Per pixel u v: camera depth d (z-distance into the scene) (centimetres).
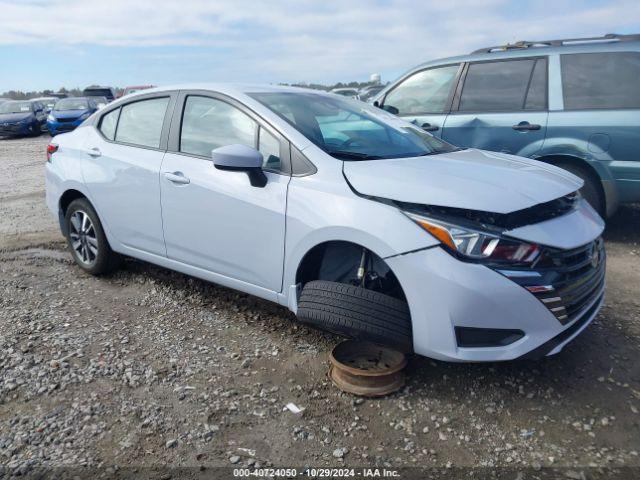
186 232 368
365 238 278
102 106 456
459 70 602
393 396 285
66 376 301
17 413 269
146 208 391
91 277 457
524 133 553
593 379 299
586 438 254
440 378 301
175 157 375
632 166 507
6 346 334
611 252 517
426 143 377
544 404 278
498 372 306
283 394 287
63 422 263
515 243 258
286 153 321
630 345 335
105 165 419
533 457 241
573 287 272
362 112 394
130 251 417
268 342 343
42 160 1312
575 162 539
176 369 310
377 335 274
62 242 561
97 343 340
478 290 255
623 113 508
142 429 258
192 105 379
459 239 259
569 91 538
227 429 259
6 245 550
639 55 513
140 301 406
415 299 268
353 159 316
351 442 251
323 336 349
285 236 312
